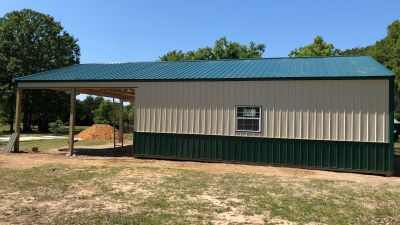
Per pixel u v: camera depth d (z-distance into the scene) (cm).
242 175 1002
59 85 1434
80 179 909
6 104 3375
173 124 1311
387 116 1062
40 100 3419
